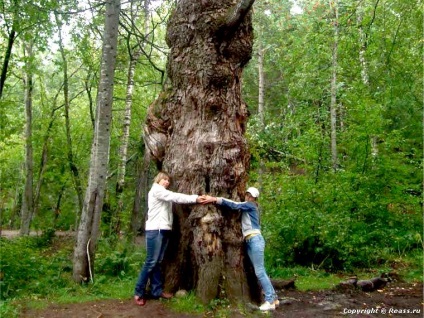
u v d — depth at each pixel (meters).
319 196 10.38
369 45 11.93
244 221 5.99
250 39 6.55
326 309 5.83
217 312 5.44
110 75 7.61
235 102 6.42
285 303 6.04
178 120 6.32
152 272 5.93
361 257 9.47
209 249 5.80
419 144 14.29
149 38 17.17
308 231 9.56
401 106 13.28
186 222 6.03
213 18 6.19
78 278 7.18
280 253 9.84
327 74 15.51
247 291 5.89
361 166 10.98
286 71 17.75
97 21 11.32
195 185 6.04
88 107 21.30
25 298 6.25
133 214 15.52
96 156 7.48
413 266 9.63
